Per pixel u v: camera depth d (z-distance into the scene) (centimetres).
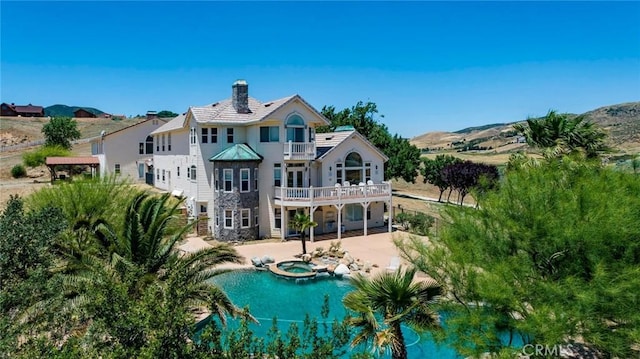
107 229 1858
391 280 1384
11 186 4975
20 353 871
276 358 1045
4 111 14012
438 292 1388
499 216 1388
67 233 1745
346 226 4075
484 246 1395
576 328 1191
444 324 1402
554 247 1280
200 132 3769
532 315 1145
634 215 1219
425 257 1444
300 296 2433
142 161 5859
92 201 2480
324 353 1002
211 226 3806
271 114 3603
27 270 1107
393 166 5844
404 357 1355
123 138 5734
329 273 2823
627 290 1109
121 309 938
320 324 2020
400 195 6619
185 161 4184
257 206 3716
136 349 880
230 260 1934
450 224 1529
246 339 996
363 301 1418
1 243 1073
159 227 1898
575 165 1513
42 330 989
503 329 1270
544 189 1358
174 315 894
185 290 1074
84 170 6419
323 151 3925
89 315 978
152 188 5206
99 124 13600
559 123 2408
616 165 1505
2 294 972
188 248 3331
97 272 1384
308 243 3572
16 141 10294
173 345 880
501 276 1240
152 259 1877
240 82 3906
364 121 6138
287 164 3741
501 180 1538
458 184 5128
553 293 1177
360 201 3809
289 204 3606
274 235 3788
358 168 4056
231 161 3559
